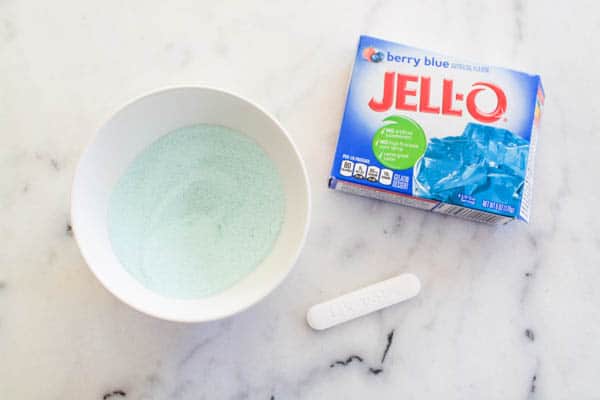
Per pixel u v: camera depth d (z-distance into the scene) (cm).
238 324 60
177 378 59
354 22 65
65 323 59
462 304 62
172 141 59
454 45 65
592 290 63
